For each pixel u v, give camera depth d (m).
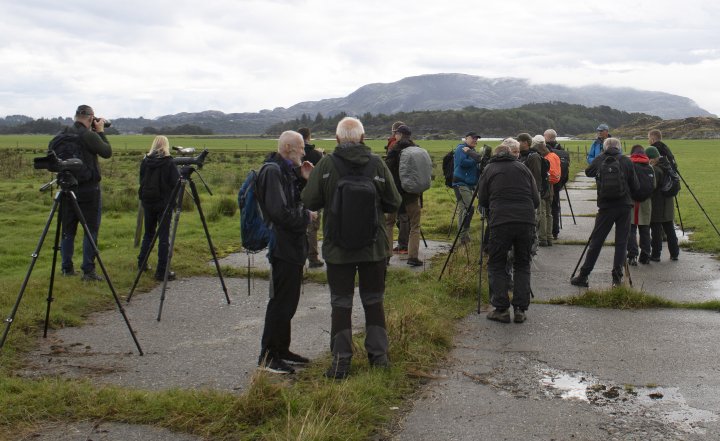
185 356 6.35
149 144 112.31
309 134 10.13
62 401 4.97
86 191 9.40
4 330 6.72
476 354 6.38
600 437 4.54
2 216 17.59
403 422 4.77
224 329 7.36
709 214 18.00
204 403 4.91
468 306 8.25
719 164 47.03
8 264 11.89
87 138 9.34
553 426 4.71
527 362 6.14
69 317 7.52
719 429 4.67
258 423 4.67
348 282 5.72
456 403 5.13
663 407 5.07
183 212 18.61
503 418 4.85
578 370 5.93
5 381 5.33
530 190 7.72
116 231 15.31
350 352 5.66
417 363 5.95
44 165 6.35
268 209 5.61
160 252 9.75
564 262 11.44
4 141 128.00
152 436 4.52
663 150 11.65
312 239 10.71
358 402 4.84
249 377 5.72
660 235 11.56
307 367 5.95
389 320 6.73
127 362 6.16
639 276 10.30
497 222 7.55
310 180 5.69
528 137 12.41
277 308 5.79
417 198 10.62
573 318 7.72
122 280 9.49
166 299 8.75
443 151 77.75
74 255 12.77
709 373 5.82
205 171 36.00
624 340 6.83
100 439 4.47
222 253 12.15
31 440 4.44
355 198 5.46
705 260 11.71
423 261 11.08
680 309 8.12
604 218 9.23
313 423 4.33
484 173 7.92
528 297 7.61
